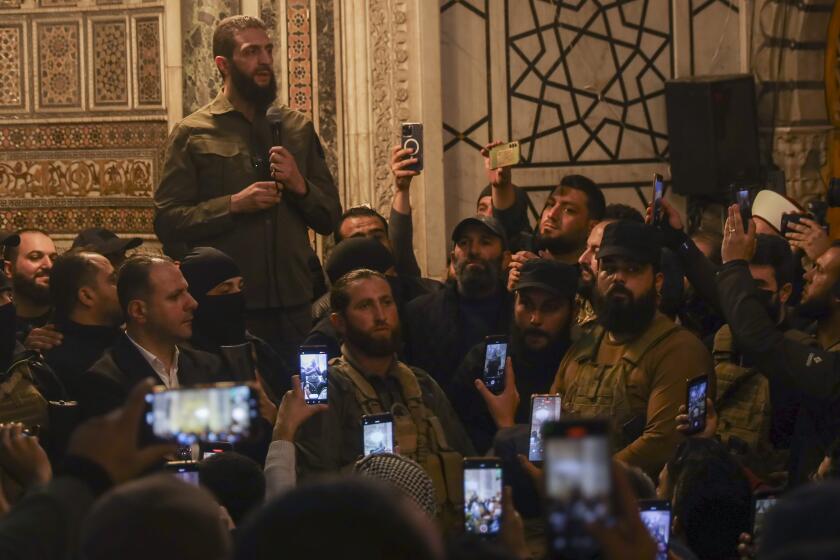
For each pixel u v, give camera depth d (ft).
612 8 28.96
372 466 10.52
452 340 17.46
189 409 7.30
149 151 27.53
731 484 12.24
